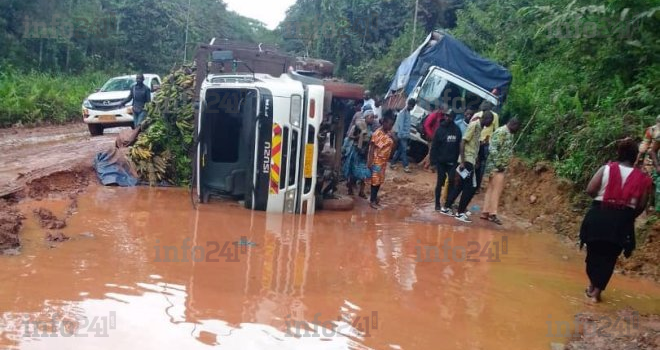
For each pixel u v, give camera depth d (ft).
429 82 40.04
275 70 36.04
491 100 39.73
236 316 14.75
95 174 32.50
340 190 35.65
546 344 14.57
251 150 27.84
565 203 28.30
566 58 38.73
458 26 65.57
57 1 103.91
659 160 22.66
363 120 34.01
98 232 21.71
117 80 57.11
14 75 77.00
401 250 22.91
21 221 21.89
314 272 18.99
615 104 29.81
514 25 56.13
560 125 32.89
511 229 28.04
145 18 124.77
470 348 14.01
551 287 19.40
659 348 14.37
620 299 18.63
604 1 33.50
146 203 27.81
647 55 31.17
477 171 29.89
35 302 14.62
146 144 33.32
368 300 16.74
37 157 36.96
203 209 27.53
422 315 15.90
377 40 87.35
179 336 13.34
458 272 20.35
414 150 41.98
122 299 15.26
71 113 71.67
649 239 22.31
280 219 26.96
